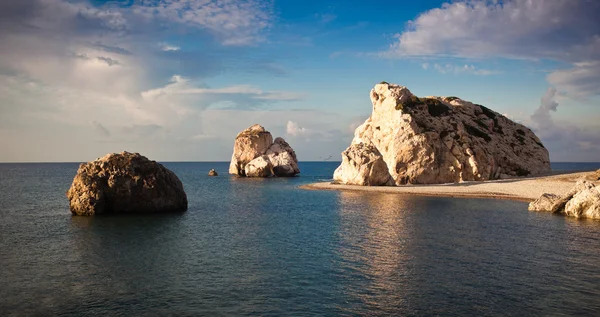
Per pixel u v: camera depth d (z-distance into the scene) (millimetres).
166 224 35312
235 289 18469
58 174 148875
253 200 55781
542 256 23812
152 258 23859
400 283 19234
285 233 31312
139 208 41281
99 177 40031
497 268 21531
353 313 15844
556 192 54688
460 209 43688
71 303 16922
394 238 29062
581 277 20000
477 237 29156
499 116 93188
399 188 67375
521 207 45031
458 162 73500
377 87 85000
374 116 85750
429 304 16703
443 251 25109
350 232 31484
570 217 37906
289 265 22281
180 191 44594
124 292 18156
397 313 15852
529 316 15586
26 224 34938
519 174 79688
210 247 26609
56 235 30375
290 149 124438
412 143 73312
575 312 15945
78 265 22344
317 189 72250
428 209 43844
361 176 73750
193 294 17875
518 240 28062
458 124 78938
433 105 83875
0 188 77625
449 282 19344
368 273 20781
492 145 80000
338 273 20766
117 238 29406
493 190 59875
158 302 16984
